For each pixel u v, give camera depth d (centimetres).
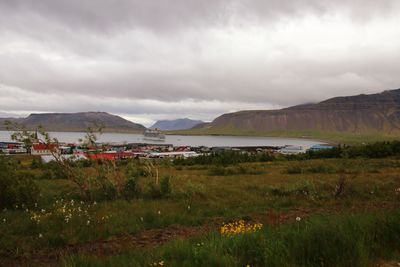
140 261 613
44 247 842
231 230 837
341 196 1677
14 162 1434
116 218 1113
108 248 829
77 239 894
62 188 1911
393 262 598
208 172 3450
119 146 15288
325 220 844
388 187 1916
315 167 3350
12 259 757
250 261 575
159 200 1558
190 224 1120
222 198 1655
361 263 563
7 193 1262
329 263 566
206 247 643
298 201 1538
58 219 1059
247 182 2359
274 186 1991
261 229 825
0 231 913
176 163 5516
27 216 1099
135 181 1681
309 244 612
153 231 1026
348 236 638
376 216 808
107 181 1606
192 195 1670
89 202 1438
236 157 6003
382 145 6144
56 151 1543
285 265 546
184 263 574
